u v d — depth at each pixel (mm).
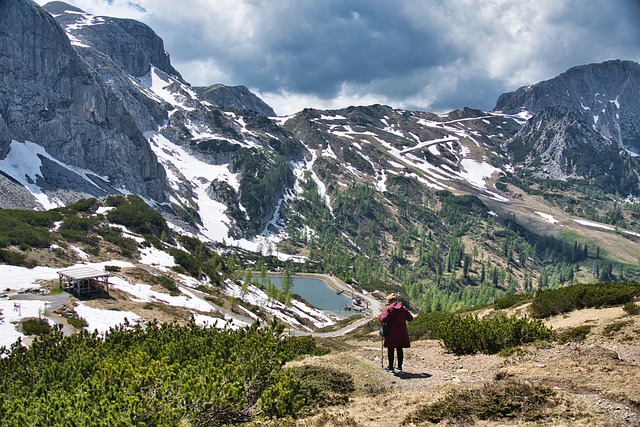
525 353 17859
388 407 13094
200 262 103125
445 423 11156
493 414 11336
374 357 20812
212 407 12352
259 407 13477
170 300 64625
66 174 160625
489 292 181875
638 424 10109
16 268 59406
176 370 14375
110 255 80688
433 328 37281
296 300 128625
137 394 11820
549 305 32594
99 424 10914
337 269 196375
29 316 41844
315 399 14930
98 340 19938
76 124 180750
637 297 29484
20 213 89125
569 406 11195
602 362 14930
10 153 148375
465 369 17484
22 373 16891
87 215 105375
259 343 16406
